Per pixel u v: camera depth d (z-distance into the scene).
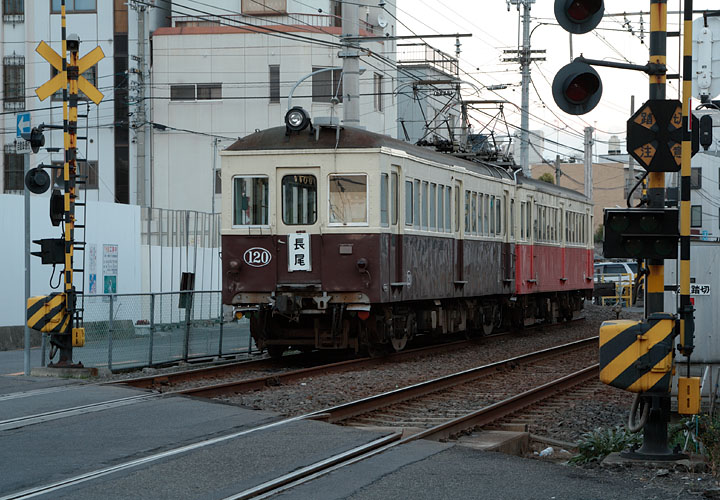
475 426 11.86
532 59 38.41
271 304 18.28
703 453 10.38
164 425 10.96
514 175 27.27
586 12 9.73
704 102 11.66
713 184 60.06
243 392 14.48
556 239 31.38
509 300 27.61
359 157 18.06
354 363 18.50
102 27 45.66
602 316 39.16
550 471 8.83
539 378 17.55
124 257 25.50
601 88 9.83
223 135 45.09
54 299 15.94
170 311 18.61
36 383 14.92
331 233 18.11
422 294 20.31
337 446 9.66
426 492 7.93
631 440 10.65
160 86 45.16
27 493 7.83
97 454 9.43
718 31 11.61
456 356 21.47
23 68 46.12
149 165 45.28
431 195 20.91
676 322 9.41
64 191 16.16
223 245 18.56
